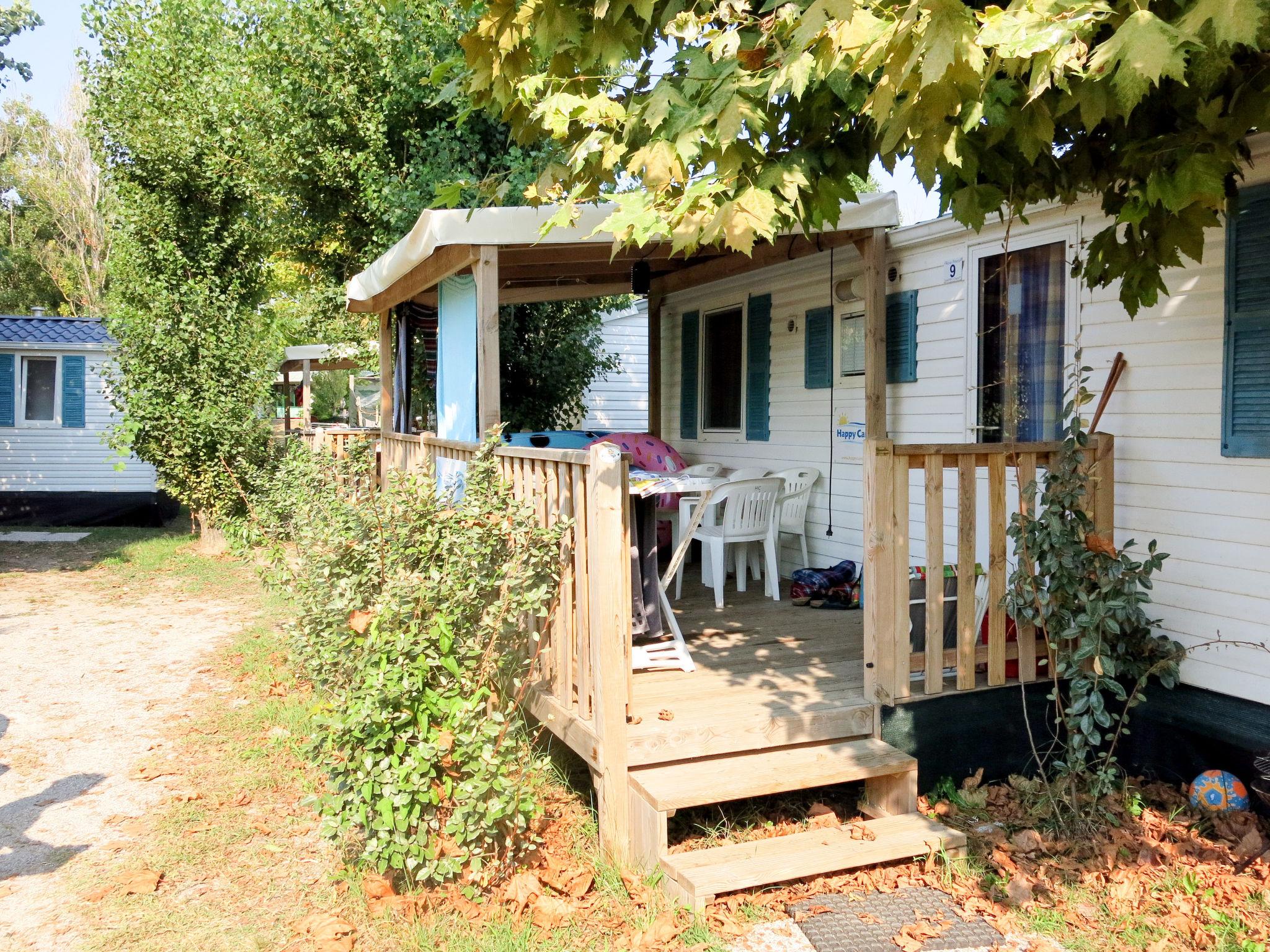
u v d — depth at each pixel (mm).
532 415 13188
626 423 15828
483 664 4102
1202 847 4008
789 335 7727
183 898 3748
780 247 6992
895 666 4414
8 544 14086
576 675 4387
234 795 4738
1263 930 3385
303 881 3877
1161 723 4691
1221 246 4441
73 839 4289
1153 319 4770
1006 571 5066
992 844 4090
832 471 7203
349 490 7191
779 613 6469
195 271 12977
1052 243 5391
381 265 7453
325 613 4520
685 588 7422
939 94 2609
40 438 16297
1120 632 4449
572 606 4348
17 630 8539
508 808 3684
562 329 13469
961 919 3498
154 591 10453
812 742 4344
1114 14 2623
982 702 4648
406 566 4562
